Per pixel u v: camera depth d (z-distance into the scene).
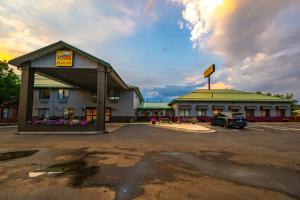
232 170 5.30
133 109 28.00
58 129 14.55
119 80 21.02
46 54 15.62
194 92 36.06
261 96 34.94
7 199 3.33
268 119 31.70
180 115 31.31
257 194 3.68
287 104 32.22
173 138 11.78
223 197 3.52
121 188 3.90
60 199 3.35
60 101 28.20
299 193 3.75
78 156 6.87
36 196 3.46
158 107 37.00
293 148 8.73
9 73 26.27
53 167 5.44
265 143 10.11
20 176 4.62
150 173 4.94
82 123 14.62
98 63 15.60
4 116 27.98
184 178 4.57
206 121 30.70
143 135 13.27
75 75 19.30
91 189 3.82
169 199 3.41
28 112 15.11
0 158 6.54
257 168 5.51
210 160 6.42
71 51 15.62
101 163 5.90
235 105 31.80
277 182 4.36
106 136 12.77
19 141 10.59
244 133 14.72
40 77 31.70
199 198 3.46
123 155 7.06
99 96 15.22
